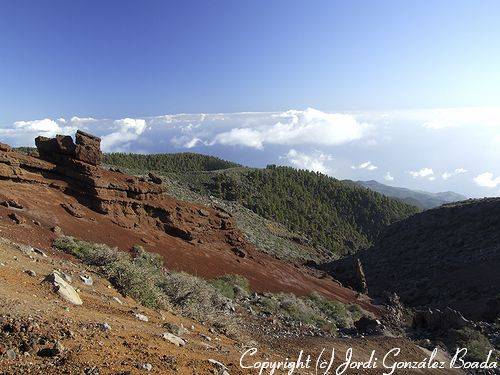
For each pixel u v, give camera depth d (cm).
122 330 813
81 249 1838
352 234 17025
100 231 2500
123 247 2444
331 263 8319
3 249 1253
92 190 2864
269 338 1567
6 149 2633
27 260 1214
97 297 1092
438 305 4141
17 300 745
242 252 3812
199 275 2656
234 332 1431
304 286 3703
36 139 3009
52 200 2542
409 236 7838
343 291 4312
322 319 2488
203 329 1304
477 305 3625
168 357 709
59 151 2939
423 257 6594
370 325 2378
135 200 3294
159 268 2159
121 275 1396
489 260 5169
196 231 3669
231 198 14012
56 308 797
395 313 3647
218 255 3447
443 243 6844
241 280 2823
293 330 1912
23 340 585
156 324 1038
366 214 19438
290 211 16400
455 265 5525
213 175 16388
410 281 5588
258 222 10706
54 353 578
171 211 3578
